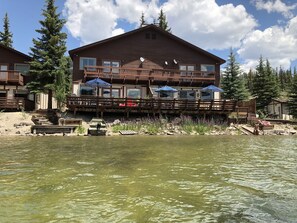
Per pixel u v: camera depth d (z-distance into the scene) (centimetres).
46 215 441
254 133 2045
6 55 3003
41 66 2689
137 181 644
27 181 636
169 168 786
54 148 1155
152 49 2906
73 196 534
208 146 1283
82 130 1838
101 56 2795
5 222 412
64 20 2855
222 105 2330
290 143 1471
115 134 1811
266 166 838
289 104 3925
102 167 788
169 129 1992
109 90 2788
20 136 1653
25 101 2855
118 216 440
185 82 2855
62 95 2664
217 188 600
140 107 2197
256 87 4747
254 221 427
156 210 468
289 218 439
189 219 433
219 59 2989
